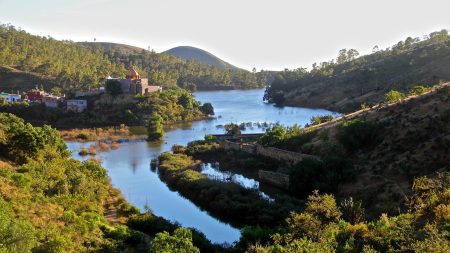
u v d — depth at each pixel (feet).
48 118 534.78
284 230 160.76
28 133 239.71
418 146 236.22
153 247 135.74
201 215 219.20
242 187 244.01
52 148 265.13
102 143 403.95
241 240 163.94
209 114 626.23
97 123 520.01
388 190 205.26
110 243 147.23
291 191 246.88
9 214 134.82
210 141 382.01
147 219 189.78
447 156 216.33
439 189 160.76
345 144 276.21
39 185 185.57
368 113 314.55
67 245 132.36
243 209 210.38
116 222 185.16
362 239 129.80
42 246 127.24
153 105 560.61
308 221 139.85
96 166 256.52
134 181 280.10
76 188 202.18
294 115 644.69
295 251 115.24
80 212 176.24
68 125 515.09
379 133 271.08
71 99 587.27
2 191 154.81
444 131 237.66
